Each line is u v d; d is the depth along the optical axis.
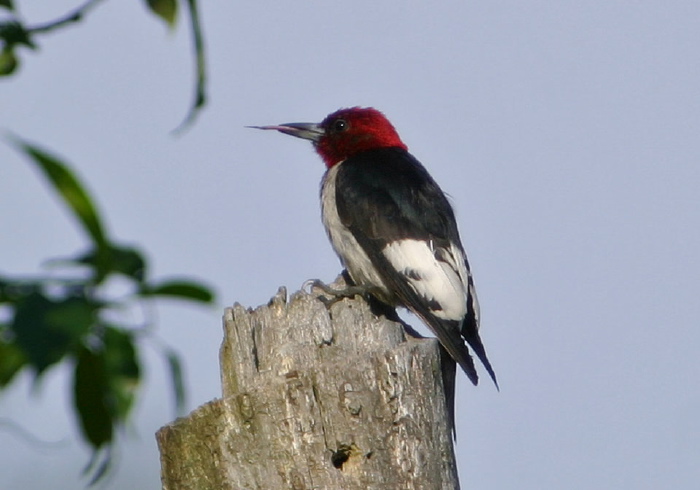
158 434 9.72
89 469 3.36
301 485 9.30
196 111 4.30
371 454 9.46
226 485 9.41
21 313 3.01
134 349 3.21
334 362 9.86
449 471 9.96
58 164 3.02
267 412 9.39
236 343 10.71
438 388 10.15
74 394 3.23
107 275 3.13
